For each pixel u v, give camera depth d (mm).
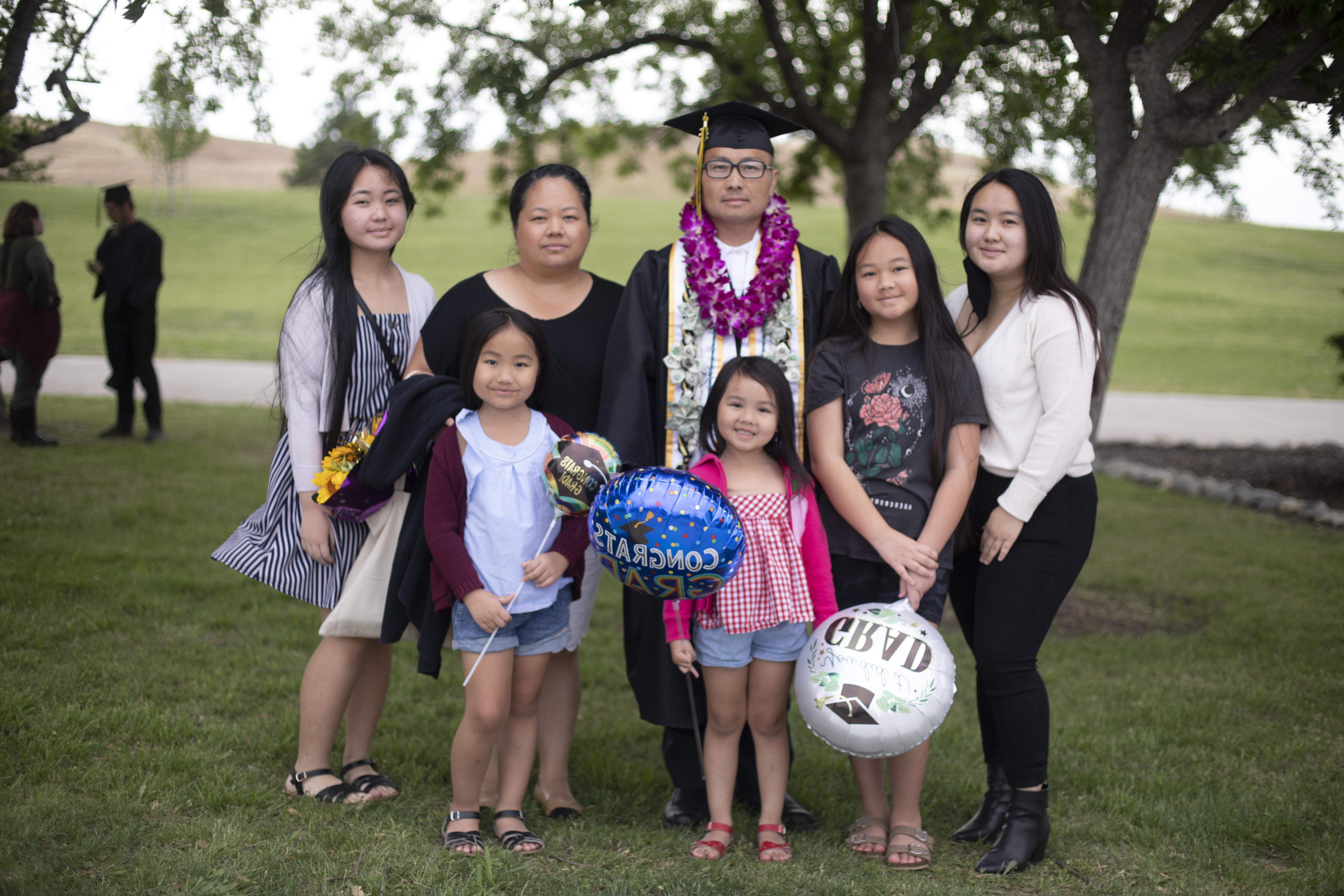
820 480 3123
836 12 7805
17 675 3965
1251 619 5691
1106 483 10078
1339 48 4258
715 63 8297
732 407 3000
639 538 2768
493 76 7824
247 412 11641
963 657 5184
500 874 2789
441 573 2928
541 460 3027
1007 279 3105
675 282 3301
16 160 5031
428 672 2988
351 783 3361
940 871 3016
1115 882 2943
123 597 5035
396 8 7488
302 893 2660
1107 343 5500
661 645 3273
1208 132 5082
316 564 3215
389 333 3270
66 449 8680
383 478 2971
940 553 3062
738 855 3029
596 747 3936
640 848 3072
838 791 3623
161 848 2820
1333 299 30859
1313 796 3494
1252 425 14078
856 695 2799
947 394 3016
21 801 3004
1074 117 6957
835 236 35062
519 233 3279
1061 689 4645
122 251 9125
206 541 6250
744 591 2963
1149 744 3967
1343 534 8039
